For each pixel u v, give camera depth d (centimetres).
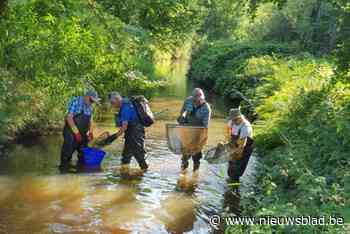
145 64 2527
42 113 1189
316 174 753
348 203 605
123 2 1719
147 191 855
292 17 2834
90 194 827
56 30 1291
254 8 1084
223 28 4534
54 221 709
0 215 723
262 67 2075
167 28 1855
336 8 938
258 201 716
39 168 950
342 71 944
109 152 1094
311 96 1102
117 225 706
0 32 1198
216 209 782
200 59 3472
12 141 1104
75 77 1300
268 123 1200
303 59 2108
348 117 861
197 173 967
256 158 1081
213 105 1981
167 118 1567
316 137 884
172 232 691
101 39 1478
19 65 1206
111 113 1525
